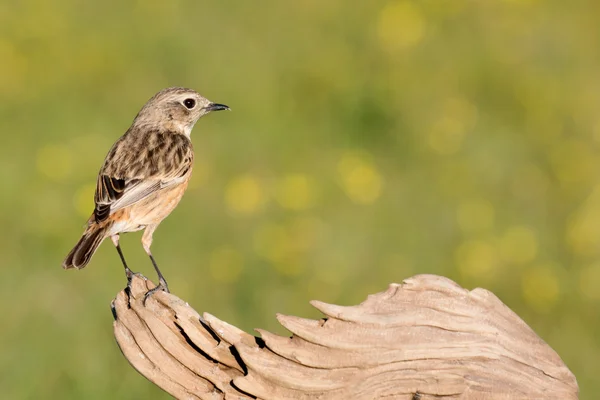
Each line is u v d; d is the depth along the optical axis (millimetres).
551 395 7707
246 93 17906
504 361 7719
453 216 15125
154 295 8141
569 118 17750
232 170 16219
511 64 19219
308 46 19484
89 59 18625
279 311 13117
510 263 14094
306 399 7703
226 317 13008
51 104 17688
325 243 14469
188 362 8023
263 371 7703
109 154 10625
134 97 17938
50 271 13742
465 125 17344
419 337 7672
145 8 20297
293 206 15062
